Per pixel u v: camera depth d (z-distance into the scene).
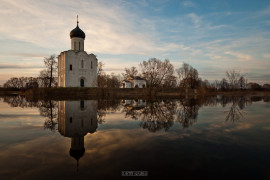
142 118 13.94
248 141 7.71
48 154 6.25
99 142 7.59
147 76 54.62
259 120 12.95
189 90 66.69
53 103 27.22
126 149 6.68
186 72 87.38
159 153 6.27
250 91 80.75
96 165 5.31
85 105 24.28
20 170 5.05
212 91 80.75
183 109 19.94
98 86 52.03
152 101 32.12
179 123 11.84
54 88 48.09
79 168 5.12
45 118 14.04
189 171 4.94
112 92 52.78
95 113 16.73
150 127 10.61
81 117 14.47
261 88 92.25
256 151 6.49
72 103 27.09
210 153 6.28
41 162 5.57
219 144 7.29
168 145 7.16
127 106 23.20
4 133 9.27
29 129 10.16
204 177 4.62
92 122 12.30
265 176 4.66
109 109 19.86
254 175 4.73
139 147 6.91
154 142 7.55
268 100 35.31
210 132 9.33
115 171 4.92
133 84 80.75
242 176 4.67
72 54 54.94
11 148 6.91
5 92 89.06
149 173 4.81
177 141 7.71
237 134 8.93
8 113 16.92
